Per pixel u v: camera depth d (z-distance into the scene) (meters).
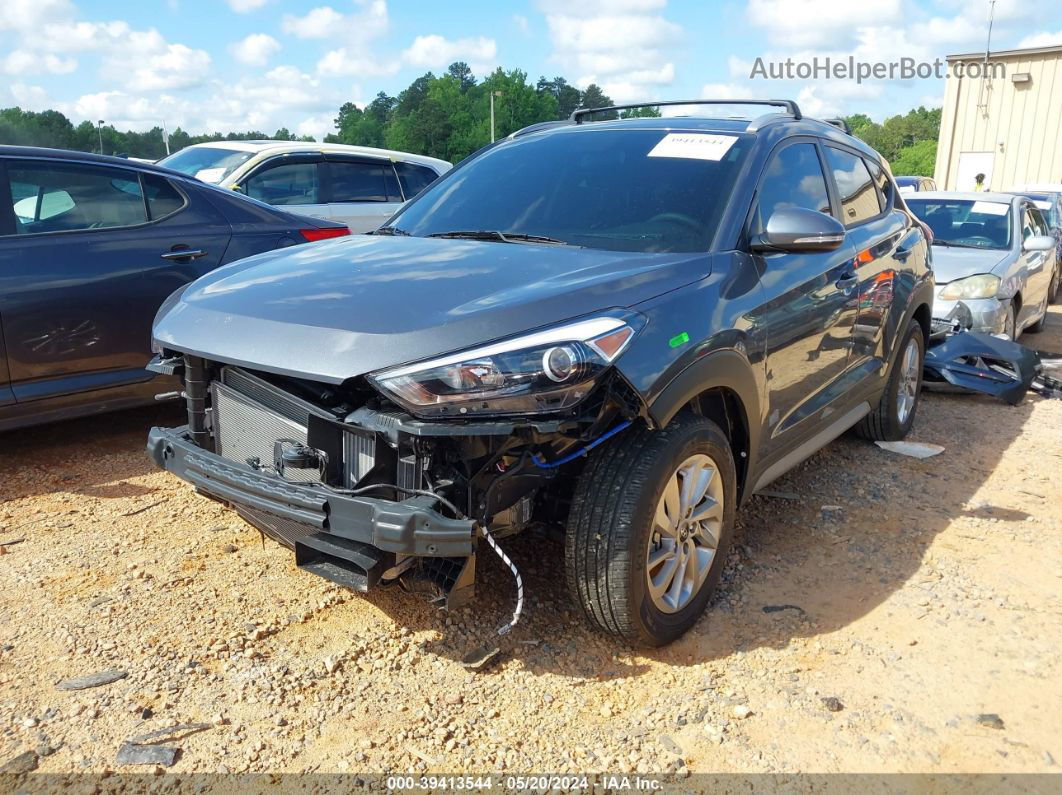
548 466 2.62
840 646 3.00
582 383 2.44
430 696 2.67
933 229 8.87
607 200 3.49
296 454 2.58
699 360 2.79
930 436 5.54
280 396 2.71
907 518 4.13
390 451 2.54
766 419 3.39
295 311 2.69
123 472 4.49
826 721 2.59
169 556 3.54
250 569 3.44
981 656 2.96
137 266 4.74
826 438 4.13
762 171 3.53
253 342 2.65
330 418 2.55
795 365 3.57
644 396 2.57
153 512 3.99
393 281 2.84
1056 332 10.53
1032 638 3.08
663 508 2.79
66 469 4.52
